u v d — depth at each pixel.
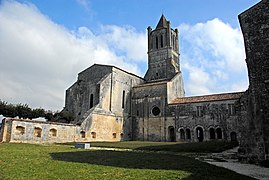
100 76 55.34
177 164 14.72
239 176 10.99
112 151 23.83
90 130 45.22
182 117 49.19
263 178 10.63
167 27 67.81
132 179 9.78
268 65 16.77
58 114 51.97
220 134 44.59
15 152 18.95
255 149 16.55
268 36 17.27
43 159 15.45
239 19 19.20
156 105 53.59
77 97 57.69
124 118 54.78
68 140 40.69
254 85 16.94
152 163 15.02
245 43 18.17
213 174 11.38
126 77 58.31
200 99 49.38
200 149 26.92
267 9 17.80
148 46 70.38
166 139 50.09
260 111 16.17
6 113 45.00
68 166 12.80
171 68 63.50
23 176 9.81
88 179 9.60
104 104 50.44
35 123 36.31
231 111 43.72
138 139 54.34
